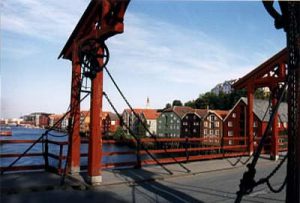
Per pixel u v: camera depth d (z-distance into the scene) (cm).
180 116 9331
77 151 1130
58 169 1090
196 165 1421
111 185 989
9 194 849
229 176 1191
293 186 409
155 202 816
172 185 1020
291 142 414
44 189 902
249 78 1755
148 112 10388
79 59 1015
